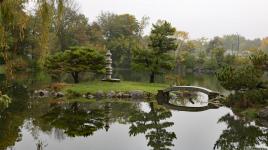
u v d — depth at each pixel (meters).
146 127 19.17
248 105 25.06
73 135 16.39
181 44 91.56
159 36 38.16
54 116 21.06
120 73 67.88
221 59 77.94
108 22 92.00
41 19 8.98
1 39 8.49
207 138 16.78
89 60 34.66
